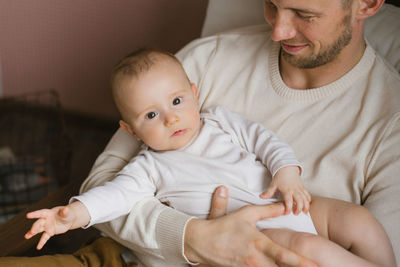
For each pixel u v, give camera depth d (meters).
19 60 2.72
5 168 2.24
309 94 1.22
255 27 1.41
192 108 1.19
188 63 1.43
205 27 1.59
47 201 1.26
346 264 0.96
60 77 2.71
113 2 2.39
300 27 1.08
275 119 1.26
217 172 1.13
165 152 1.21
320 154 1.18
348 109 1.18
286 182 1.07
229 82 1.36
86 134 2.75
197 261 1.06
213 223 1.03
